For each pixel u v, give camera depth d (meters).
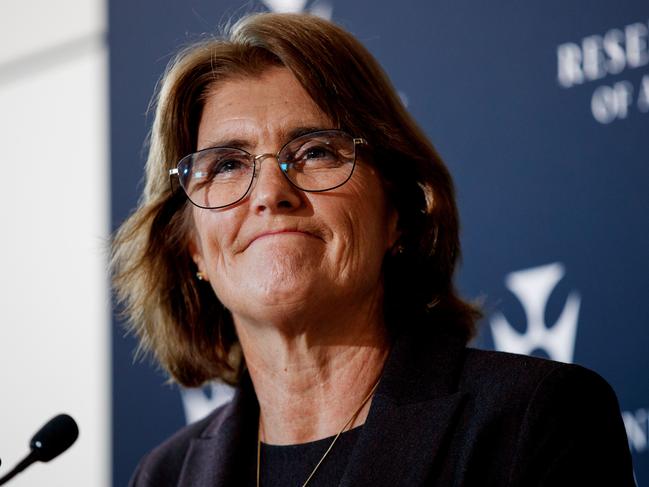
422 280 5.60
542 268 7.71
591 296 7.53
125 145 9.09
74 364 9.04
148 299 6.01
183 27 8.91
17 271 9.28
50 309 9.16
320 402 5.23
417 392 5.04
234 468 5.46
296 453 5.21
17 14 9.52
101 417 8.91
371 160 5.26
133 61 9.12
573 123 7.70
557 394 4.71
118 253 6.06
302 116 5.14
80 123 9.27
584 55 7.69
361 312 5.24
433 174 5.52
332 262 4.98
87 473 8.88
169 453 5.99
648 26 7.46
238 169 5.12
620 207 7.48
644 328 7.34
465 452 4.69
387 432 4.88
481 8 8.08
